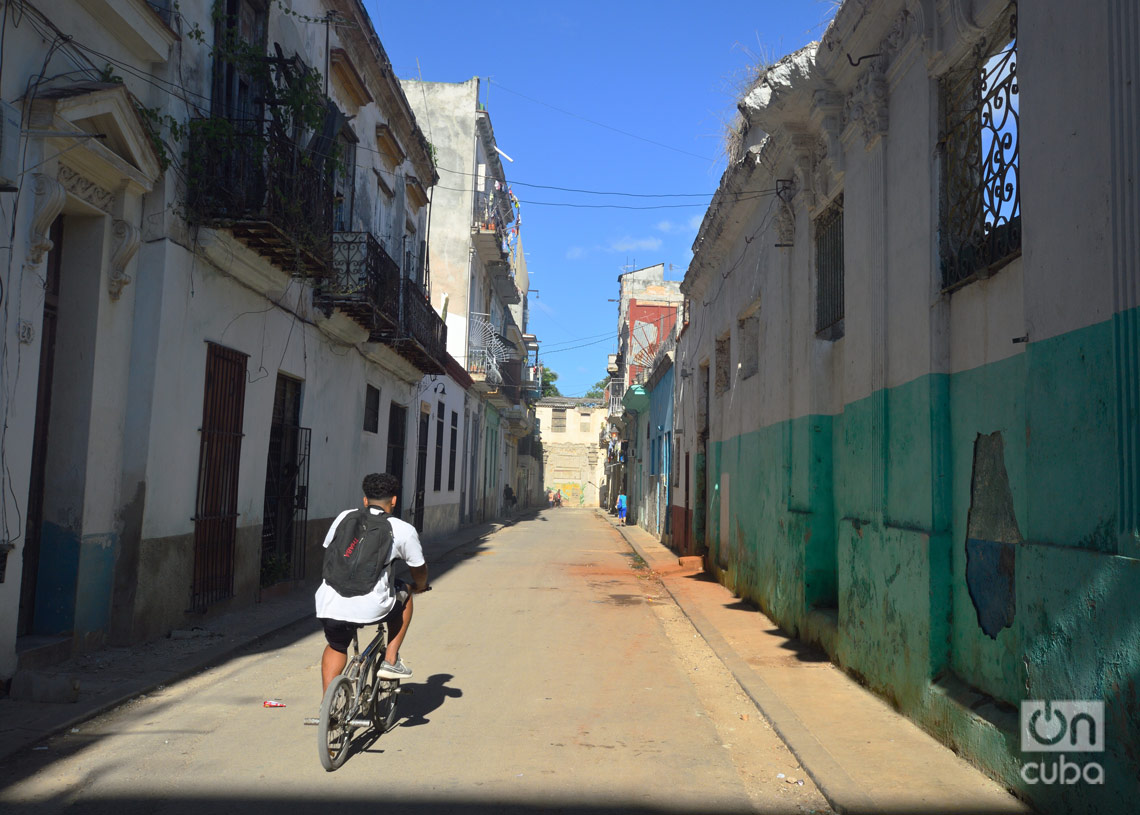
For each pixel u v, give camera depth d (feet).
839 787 15.47
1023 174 15.25
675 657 28.53
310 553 43.24
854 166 25.88
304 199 33.60
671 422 74.84
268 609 34.68
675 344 72.28
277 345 37.52
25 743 16.99
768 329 37.17
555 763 17.17
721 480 49.57
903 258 21.90
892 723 19.85
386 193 57.11
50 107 20.90
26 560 23.38
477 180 94.58
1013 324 16.75
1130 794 11.55
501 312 125.70
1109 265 12.56
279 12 36.52
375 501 17.99
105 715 19.56
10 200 20.15
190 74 28.60
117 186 24.84
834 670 25.77
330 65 43.93
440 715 20.48
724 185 43.19
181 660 24.59
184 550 29.14
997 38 18.07
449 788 15.53
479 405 111.86
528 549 72.90
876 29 23.57
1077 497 13.33
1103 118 12.82
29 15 20.92
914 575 20.03
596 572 54.85
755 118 31.12
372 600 16.84
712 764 17.42
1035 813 14.12
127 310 26.18
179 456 28.55
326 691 15.84
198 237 28.96
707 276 55.77
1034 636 14.26
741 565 41.98
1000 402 17.20
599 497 223.10
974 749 16.61
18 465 20.68
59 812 13.88
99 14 23.79
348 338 47.44
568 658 27.55
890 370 22.70
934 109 20.36
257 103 31.73
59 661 23.29
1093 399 12.96
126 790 14.96
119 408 25.90
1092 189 13.09
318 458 44.16
